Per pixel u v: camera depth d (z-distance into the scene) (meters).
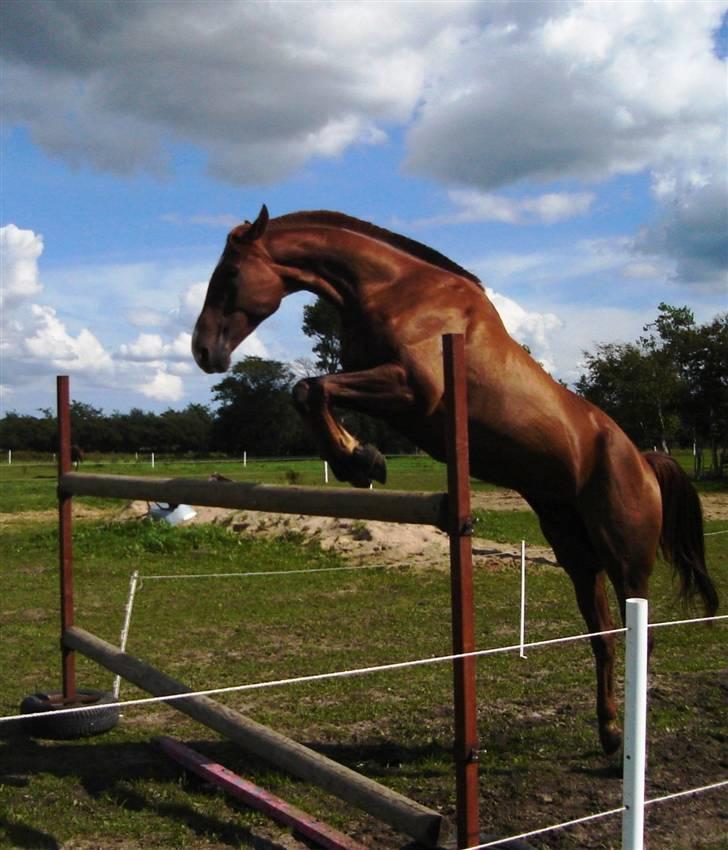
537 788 3.97
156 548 11.80
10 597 8.73
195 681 5.75
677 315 26.84
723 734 4.66
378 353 3.48
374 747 4.50
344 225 3.78
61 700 4.73
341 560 11.09
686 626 7.40
